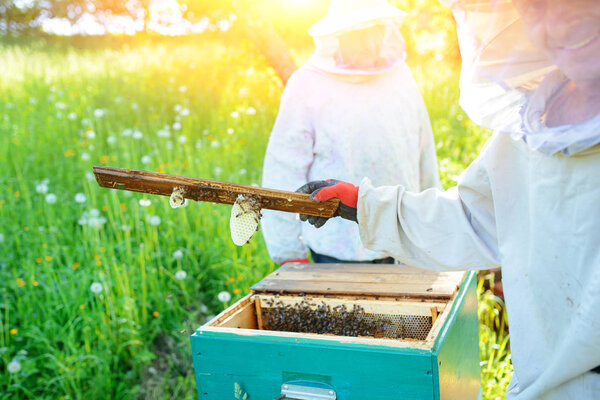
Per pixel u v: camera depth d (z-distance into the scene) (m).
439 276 1.99
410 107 2.47
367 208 1.64
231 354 1.68
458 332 1.74
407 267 2.13
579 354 1.18
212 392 1.73
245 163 5.05
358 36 2.28
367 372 1.52
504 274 1.42
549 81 1.21
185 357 3.14
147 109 6.69
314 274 2.13
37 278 3.54
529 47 1.17
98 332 3.05
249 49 6.14
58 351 2.93
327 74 2.39
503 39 1.19
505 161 1.40
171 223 3.94
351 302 1.88
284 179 2.47
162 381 3.01
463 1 1.19
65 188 4.85
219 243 3.86
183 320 3.40
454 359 1.66
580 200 1.18
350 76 2.36
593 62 1.06
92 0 18.20
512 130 1.24
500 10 1.16
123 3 16.66
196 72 7.93
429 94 6.31
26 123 6.09
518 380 1.40
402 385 1.49
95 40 14.48
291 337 1.61
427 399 1.48
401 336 1.87
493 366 2.70
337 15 2.27
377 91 2.39
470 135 5.14
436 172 2.64
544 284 1.29
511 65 1.20
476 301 2.15
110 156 4.98
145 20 14.32
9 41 14.10
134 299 3.28
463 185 1.53
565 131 1.13
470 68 1.24
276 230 2.50
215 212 4.01
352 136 2.37
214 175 4.57
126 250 3.74
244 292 3.42
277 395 1.65
